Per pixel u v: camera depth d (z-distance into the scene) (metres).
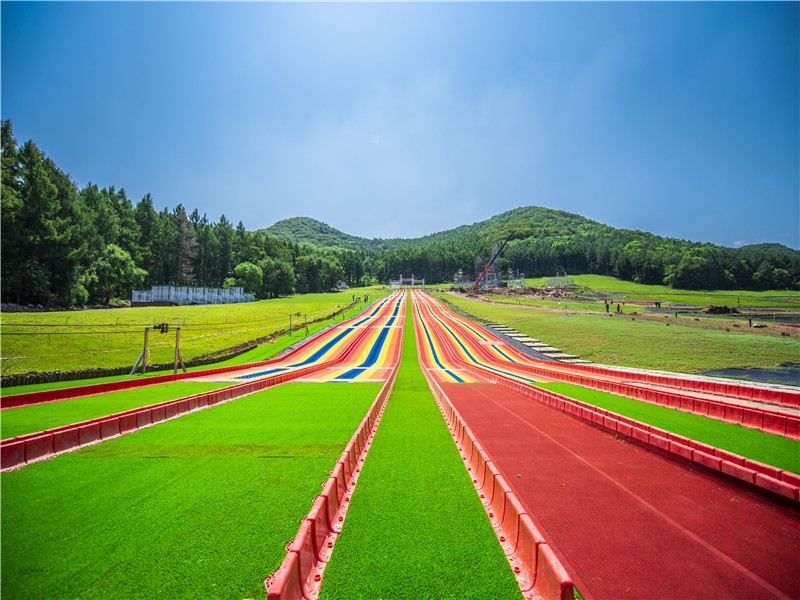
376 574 7.32
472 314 105.06
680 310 96.94
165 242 134.38
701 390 28.48
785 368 43.59
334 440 16.25
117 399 26.94
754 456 13.59
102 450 14.81
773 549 8.21
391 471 12.62
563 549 8.23
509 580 7.14
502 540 8.48
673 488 11.23
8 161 75.31
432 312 114.94
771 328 64.38
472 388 33.22
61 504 10.20
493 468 10.46
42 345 46.06
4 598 6.72
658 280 197.50
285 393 31.00
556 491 11.14
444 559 7.79
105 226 108.88
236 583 7.08
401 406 25.25
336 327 88.50
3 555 7.97
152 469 12.74
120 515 9.60
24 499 10.52
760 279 171.38
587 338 65.56
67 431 14.94
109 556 7.94
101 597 6.74
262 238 197.75
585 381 32.66
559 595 6.11
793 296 143.50
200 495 10.73
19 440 13.34
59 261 76.56
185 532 8.83
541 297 148.00
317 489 11.12
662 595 6.80
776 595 6.79
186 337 61.16
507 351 64.81
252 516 9.54
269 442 15.94
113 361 46.09
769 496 10.35
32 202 73.56
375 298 162.88
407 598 6.65
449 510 9.86
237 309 97.00
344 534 8.74
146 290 115.38
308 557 7.27
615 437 16.69
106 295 101.94
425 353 64.69
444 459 13.83
